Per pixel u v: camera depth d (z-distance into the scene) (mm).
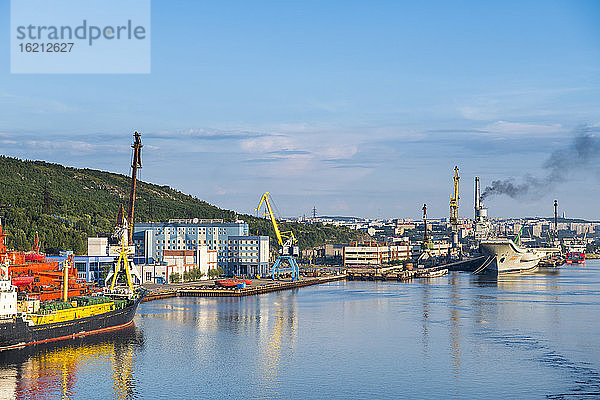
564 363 180250
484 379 165875
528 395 153875
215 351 192250
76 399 150375
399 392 156125
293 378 166875
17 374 166000
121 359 181375
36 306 198125
